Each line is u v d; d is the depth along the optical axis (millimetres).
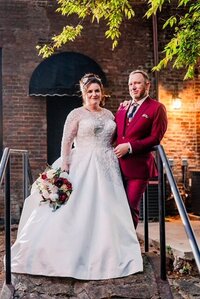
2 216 8117
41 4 8438
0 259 4414
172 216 8031
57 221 3273
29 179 6262
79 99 8602
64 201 3371
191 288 3516
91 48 8555
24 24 8367
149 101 3602
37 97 8312
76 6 6469
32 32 8383
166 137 8680
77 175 3492
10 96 8258
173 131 8703
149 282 3199
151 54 8750
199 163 8742
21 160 8250
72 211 3324
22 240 3326
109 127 3643
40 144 8312
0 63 8406
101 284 3135
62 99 8570
